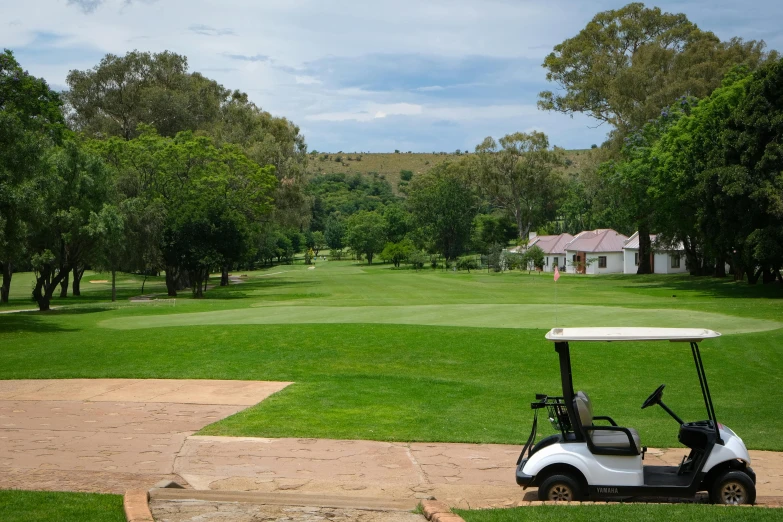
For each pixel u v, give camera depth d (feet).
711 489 27.30
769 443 39.04
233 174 212.02
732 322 85.81
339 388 53.42
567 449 27.50
